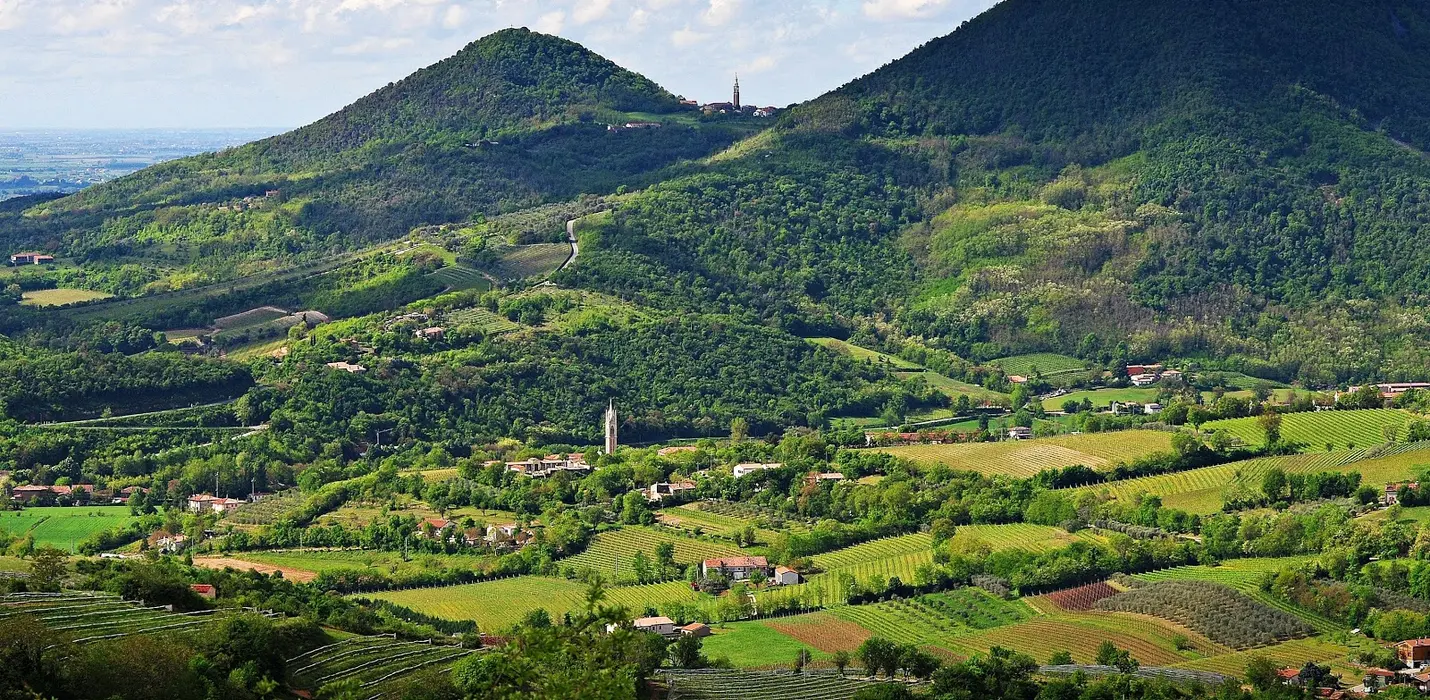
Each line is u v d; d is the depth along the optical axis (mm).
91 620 165500
